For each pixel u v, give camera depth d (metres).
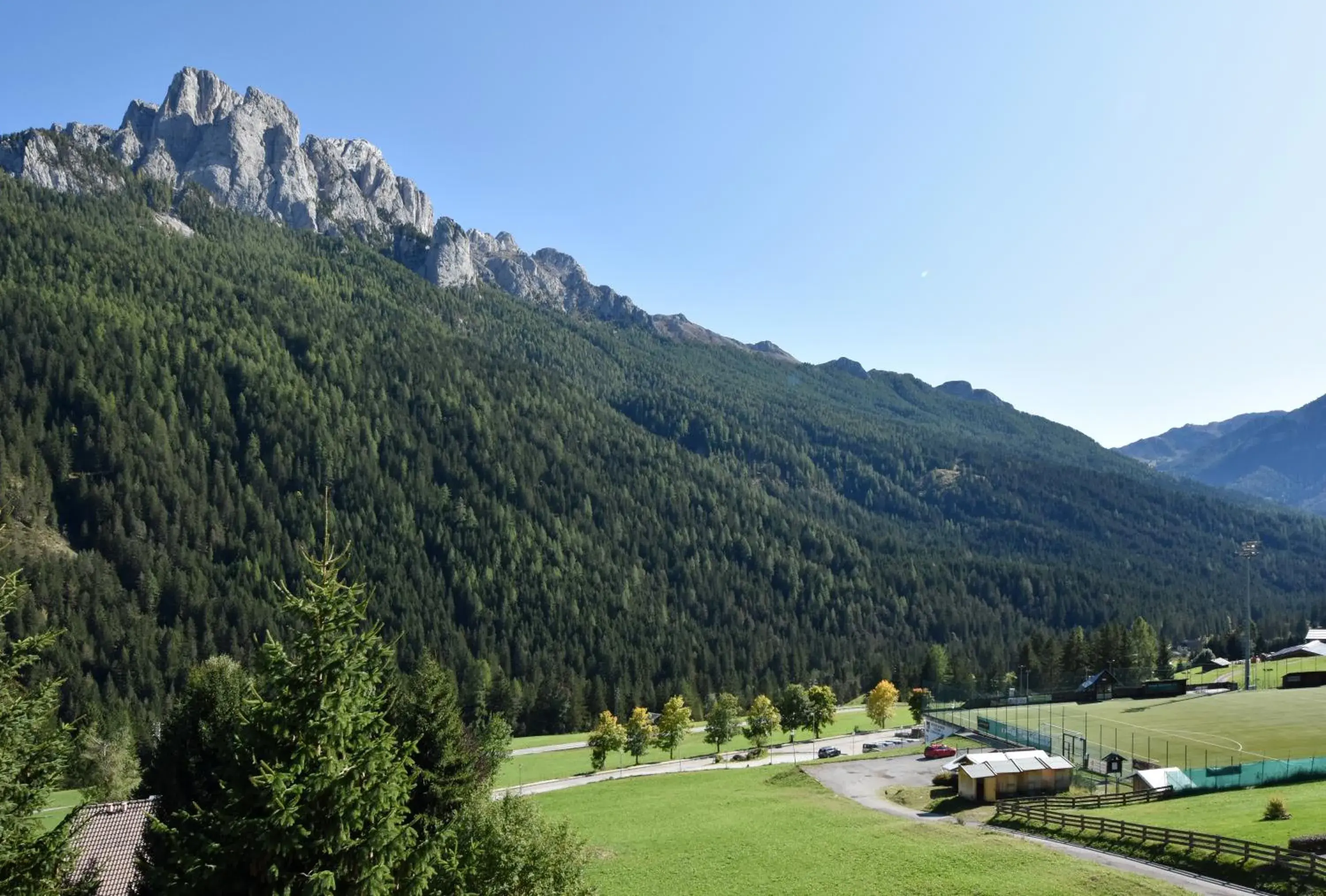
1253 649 173.25
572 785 93.44
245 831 17.86
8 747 21.45
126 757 74.81
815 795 72.56
